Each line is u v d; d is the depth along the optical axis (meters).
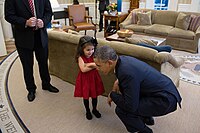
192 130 2.10
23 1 2.22
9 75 3.35
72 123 2.22
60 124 2.20
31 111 2.41
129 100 1.58
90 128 2.14
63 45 2.82
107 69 1.63
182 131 2.09
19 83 3.08
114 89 1.95
